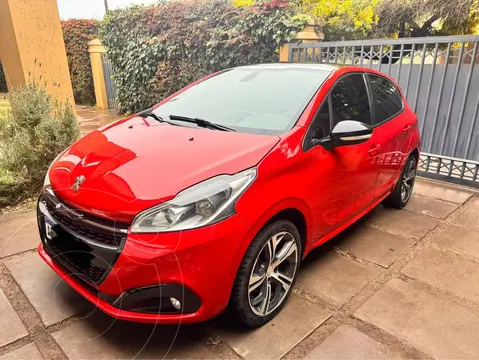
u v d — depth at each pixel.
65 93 5.98
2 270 2.72
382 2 8.23
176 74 8.83
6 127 3.99
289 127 2.42
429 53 6.34
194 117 2.78
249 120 2.58
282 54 6.58
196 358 1.99
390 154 3.41
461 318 2.38
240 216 1.90
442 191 4.71
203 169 1.98
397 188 3.91
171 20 8.31
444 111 5.14
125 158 2.15
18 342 2.06
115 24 9.38
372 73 3.52
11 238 3.18
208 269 1.82
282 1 6.90
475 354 2.08
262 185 2.03
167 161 2.07
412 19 8.44
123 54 9.59
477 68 4.73
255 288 2.11
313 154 2.39
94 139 2.61
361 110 3.10
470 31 8.12
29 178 3.90
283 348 2.07
